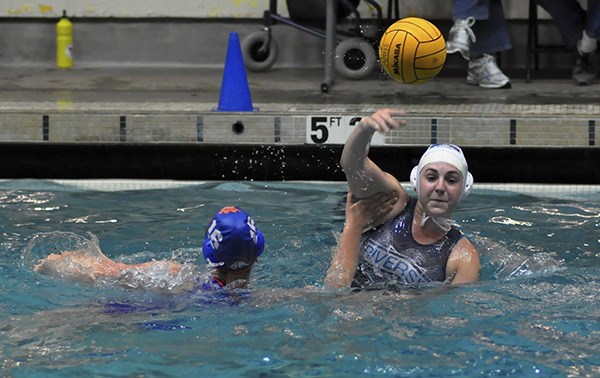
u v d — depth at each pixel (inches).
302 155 725.9
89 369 370.0
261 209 630.5
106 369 370.0
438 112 709.9
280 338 398.9
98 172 739.4
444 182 447.2
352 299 440.5
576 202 649.0
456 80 863.1
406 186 706.8
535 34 873.5
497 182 723.4
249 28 970.1
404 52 543.5
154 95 808.9
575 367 372.8
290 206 638.5
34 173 740.7
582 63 835.4
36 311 428.5
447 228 466.9
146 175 738.8
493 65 823.7
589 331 408.8
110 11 976.3
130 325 411.8
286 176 729.0
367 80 861.2
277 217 608.1
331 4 816.3
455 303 436.8
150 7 974.4
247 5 965.2
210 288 446.0
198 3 968.3
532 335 403.5
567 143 700.7
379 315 422.9
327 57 824.3
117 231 575.2
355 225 464.1
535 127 701.3
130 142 727.7
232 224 434.6
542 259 508.7
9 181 715.4
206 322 414.6
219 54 974.4
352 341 396.5
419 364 375.2
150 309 429.4
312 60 962.7
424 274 459.8
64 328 408.8
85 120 727.7
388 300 439.2
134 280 458.6
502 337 401.4
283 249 532.7
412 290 451.8
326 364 375.2
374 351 386.6
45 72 940.6
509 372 368.5
